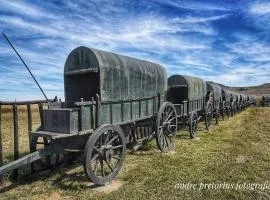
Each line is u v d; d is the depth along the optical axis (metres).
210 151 10.55
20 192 6.65
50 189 6.82
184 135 14.41
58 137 6.27
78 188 6.84
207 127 16.44
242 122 20.53
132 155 10.06
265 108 41.16
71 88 8.30
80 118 6.78
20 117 22.22
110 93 7.76
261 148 10.81
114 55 8.31
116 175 7.78
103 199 6.15
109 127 7.06
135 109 9.28
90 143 6.48
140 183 7.16
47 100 8.16
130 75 8.80
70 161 8.84
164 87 11.48
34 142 7.79
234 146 11.30
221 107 21.97
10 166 5.92
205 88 17.05
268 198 6.12
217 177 7.46
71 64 7.94
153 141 12.51
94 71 7.28
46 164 8.26
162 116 10.51
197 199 6.12
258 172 7.81
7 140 12.97
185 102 13.34
